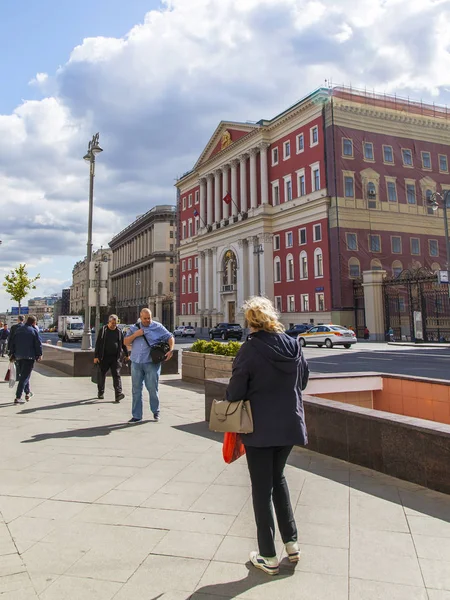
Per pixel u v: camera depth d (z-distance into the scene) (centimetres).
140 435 720
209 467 557
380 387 849
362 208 4594
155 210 9756
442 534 375
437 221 4941
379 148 4772
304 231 4906
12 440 692
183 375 1395
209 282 6562
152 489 486
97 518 416
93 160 2062
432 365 1903
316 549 354
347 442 574
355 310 4334
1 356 2739
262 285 5391
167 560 342
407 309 4059
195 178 7181
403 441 504
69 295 18850
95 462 579
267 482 337
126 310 11425
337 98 4631
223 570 328
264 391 342
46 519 414
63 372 1759
